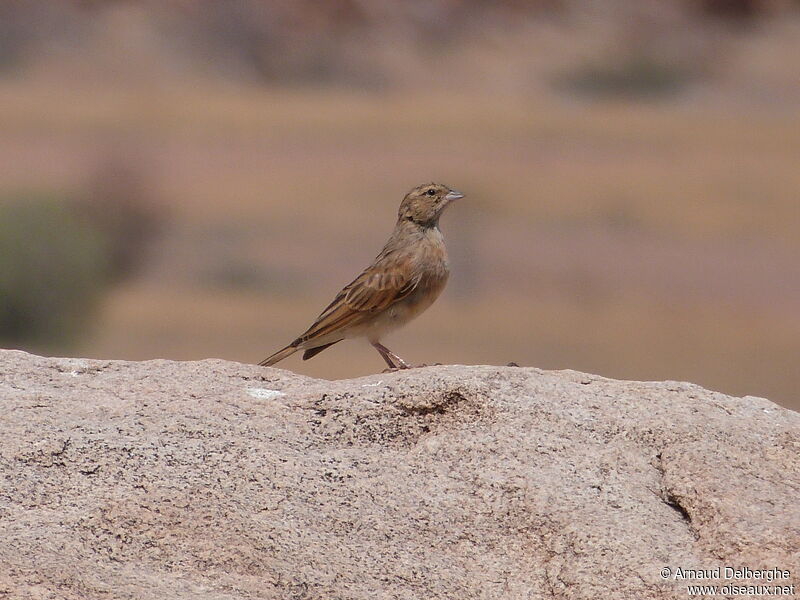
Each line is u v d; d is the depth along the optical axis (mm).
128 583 6617
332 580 6836
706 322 32906
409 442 7867
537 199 45844
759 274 37781
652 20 81750
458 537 7211
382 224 42938
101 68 71188
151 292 35688
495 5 81625
